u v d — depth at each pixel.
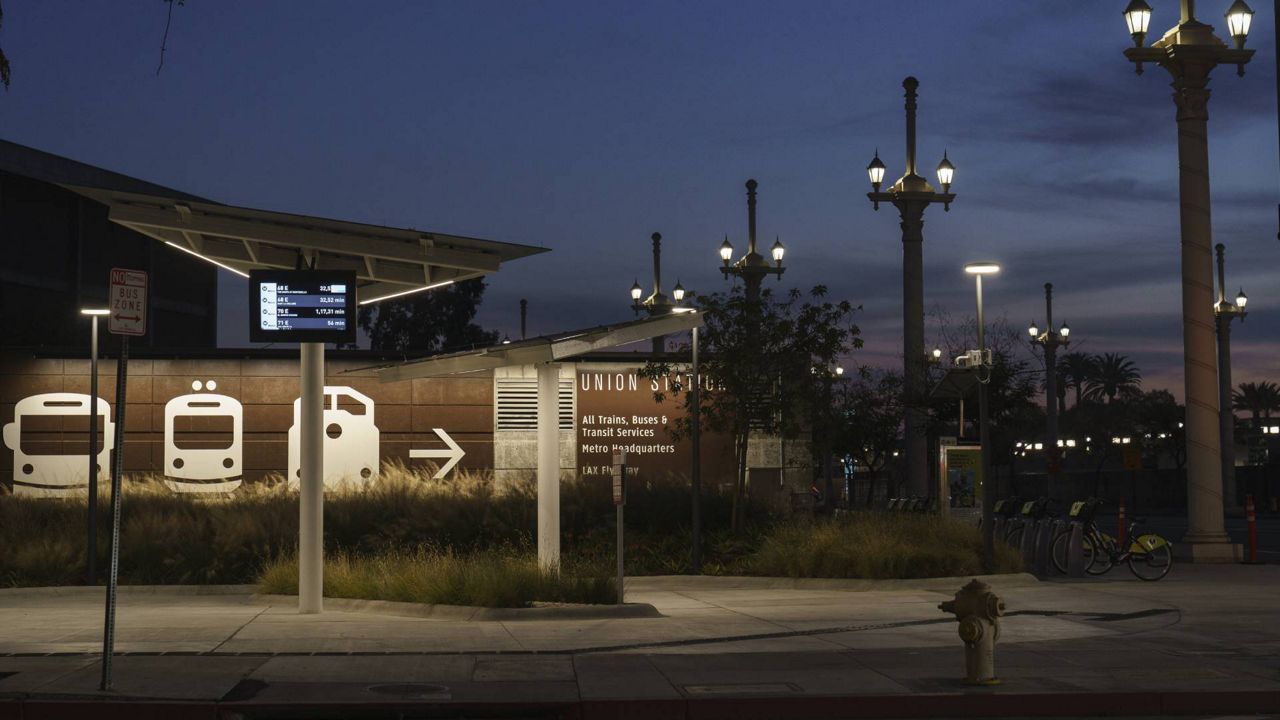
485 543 26.69
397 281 18.50
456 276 18.62
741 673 11.77
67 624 15.60
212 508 27.95
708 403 30.52
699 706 10.34
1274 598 18.52
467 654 12.90
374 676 11.49
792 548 23.52
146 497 29.56
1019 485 82.06
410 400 32.41
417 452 32.28
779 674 11.72
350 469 32.12
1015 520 26.05
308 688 10.84
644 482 31.06
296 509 27.58
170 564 24.66
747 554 25.28
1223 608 17.19
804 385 27.98
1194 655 12.84
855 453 44.09
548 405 20.34
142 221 16.42
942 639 14.27
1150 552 22.78
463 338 64.81
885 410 43.41
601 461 32.34
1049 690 10.81
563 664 12.26
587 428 32.41
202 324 71.06
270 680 11.21
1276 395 100.25
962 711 10.52
